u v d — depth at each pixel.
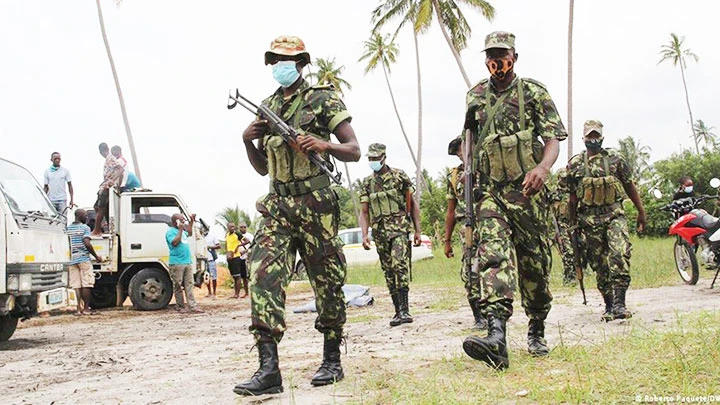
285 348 6.52
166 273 13.91
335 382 4.27
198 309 12.88
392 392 3.90
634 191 7.05
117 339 8.76
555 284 11.66
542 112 4.53
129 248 14.04
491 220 4.49
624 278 6.73
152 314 12.81
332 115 4.24
